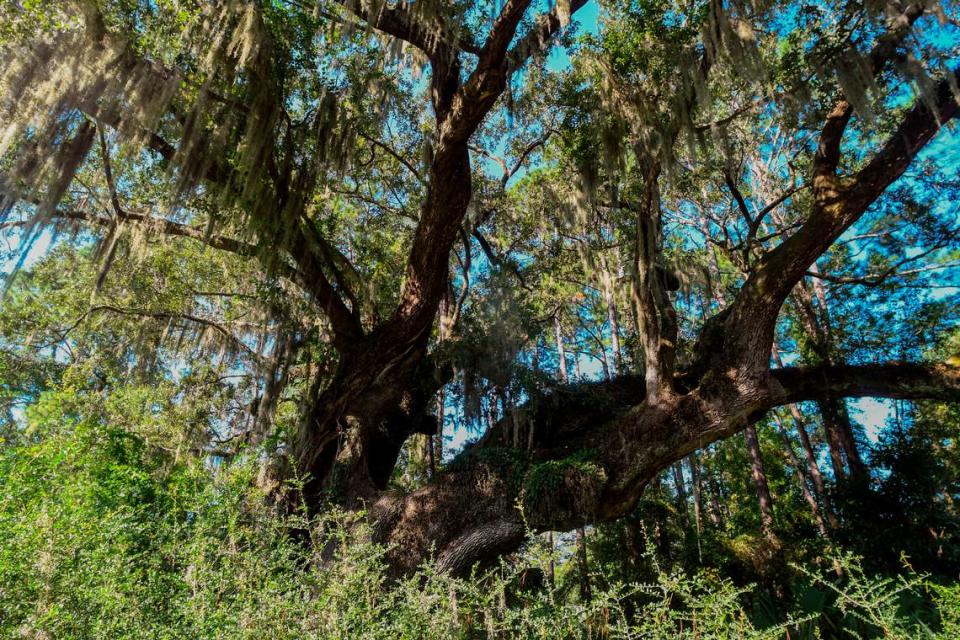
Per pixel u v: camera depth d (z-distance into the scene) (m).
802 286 14.88
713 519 18.02
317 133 9.66
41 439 6.96
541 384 10.05
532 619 3.10
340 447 10.44
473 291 13.97
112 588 2.83
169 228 9.80
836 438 14.02
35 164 7.97
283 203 9.44
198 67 8.62
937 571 9.71
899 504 10.86
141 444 7.67
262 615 2.68
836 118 8.95
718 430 8.43
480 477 8.85
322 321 11.31
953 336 15.56
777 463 20.12
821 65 8.00
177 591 3.17
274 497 8.73
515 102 12.39
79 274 12.80
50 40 7.73
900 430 12.44
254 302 11.16
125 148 8.49
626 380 10.61
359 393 10.31
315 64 9.84
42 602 2.73
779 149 16.30
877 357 15.47
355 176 12.97
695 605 3.25
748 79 7.52
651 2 8.50
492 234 15.88
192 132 8.01
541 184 13.91
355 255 14.23
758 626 6.28
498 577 3.50
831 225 8.04
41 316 13.65
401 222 15.48
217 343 12.09
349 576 3.08
